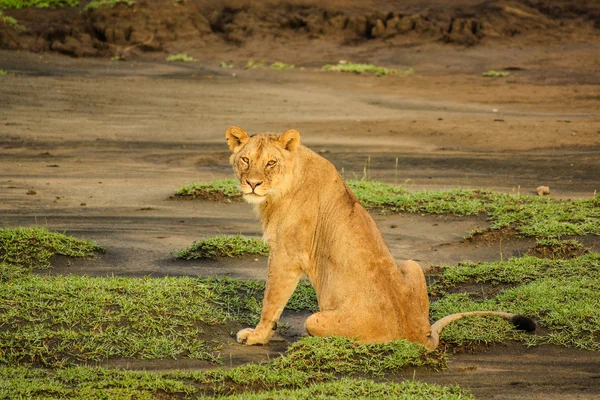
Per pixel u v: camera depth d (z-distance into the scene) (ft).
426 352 28.43
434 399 24.88
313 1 181.06
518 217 48.80
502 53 157.99
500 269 39.68
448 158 75.31
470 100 119.75
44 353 29.17
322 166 31.19
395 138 87.40
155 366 28.99
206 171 69.97
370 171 68.95
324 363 27.81
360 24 170.71
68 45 149.18
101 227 50.01
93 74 131.95
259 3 179.83
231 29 169.99
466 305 35.37
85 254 43.21
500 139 85.87
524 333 32.01
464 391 26.18
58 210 54.19
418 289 29.30
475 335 31.42
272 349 31.04
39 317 31.68
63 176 66.23
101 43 153.99
